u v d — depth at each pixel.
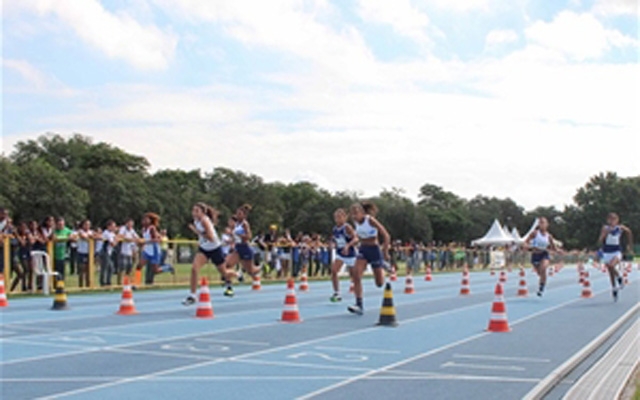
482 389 7.46
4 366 8.55
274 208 109.56
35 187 78.50
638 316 16.05
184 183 115.06
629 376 8.32
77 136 114.12
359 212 14.83
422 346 10.57
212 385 7.53
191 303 16.53
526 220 159.38
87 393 7.08
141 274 23.62
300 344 10.59
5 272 19.19
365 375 8.18
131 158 108.31
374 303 18.73
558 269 52.84
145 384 7.55
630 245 20.67
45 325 12.68
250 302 18.34
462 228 119.94
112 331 11.91
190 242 25.55
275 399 6.91
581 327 13.44
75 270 21.98
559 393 7.48
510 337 11.78
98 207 87.25
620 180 133.38
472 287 28.12
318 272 32.75
